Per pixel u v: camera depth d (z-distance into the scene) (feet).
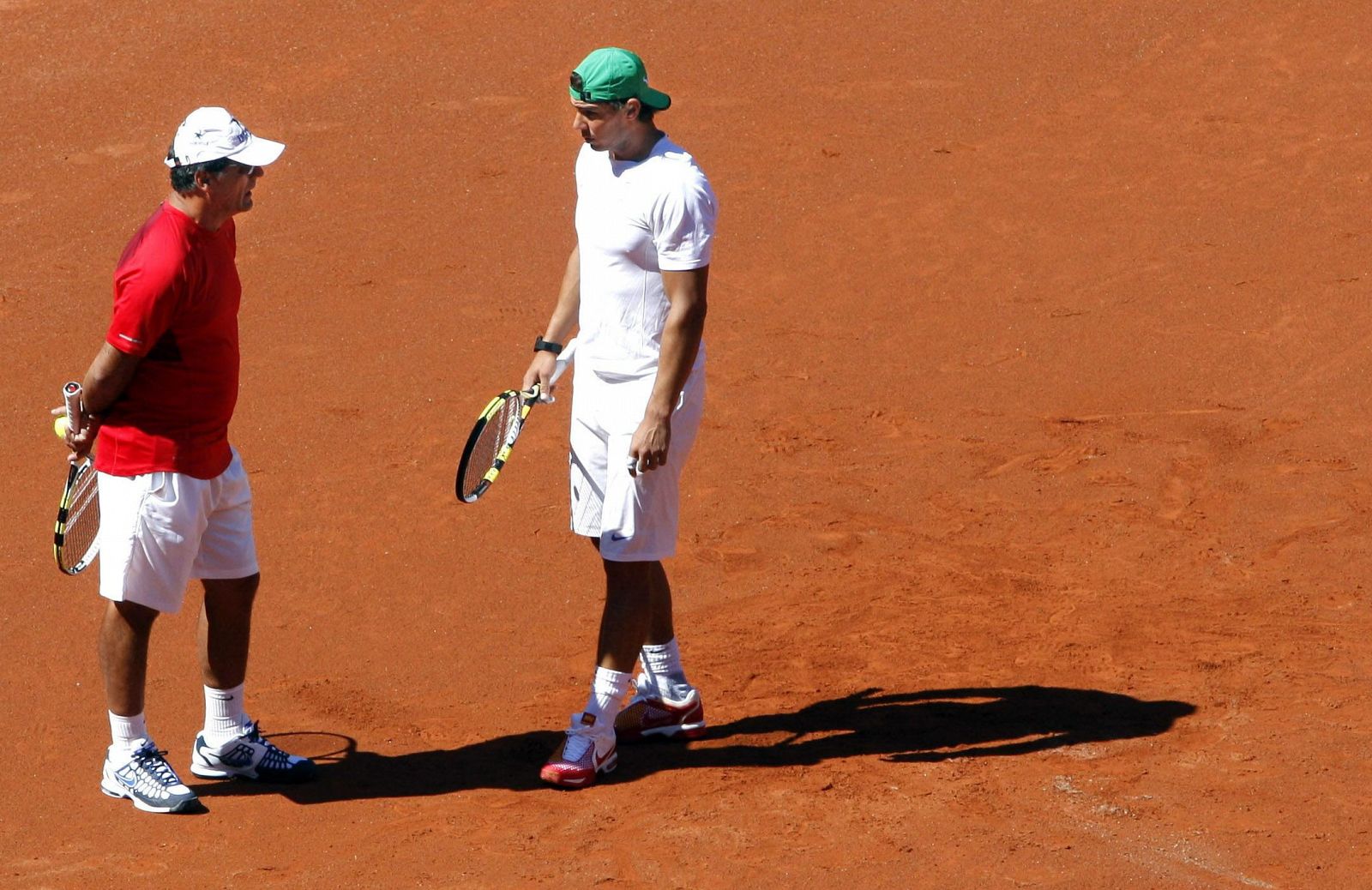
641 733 72.08
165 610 63.00
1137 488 103.19
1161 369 124.47
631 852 61.11
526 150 178.29
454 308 140.56
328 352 131.03
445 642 84.64
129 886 59.16
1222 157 172.04
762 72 197.57
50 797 66.59
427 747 72.13
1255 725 71.05
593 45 204.74
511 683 79.77
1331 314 132.67
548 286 145.79
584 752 67.15
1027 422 115.65
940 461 108.99
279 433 115.34
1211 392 119.96
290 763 67.92
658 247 62.64
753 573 92.94
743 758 70.03
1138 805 63.82
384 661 82.33
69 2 216.13
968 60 200.03
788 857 60.44
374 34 207.92
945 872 58.85
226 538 64.34
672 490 66.74
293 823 64.08
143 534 61.05
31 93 192.44
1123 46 202.80
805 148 176.65
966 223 157.17
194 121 58.18
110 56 201.67
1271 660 78.38
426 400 121.49
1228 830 61.46
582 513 68.90
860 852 60.54
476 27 210.18
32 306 141.38
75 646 82.94
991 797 64.85
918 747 70.38
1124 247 150.20
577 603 89.56
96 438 63.00
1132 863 59.06
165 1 216.54
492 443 69.15
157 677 79.46
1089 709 73.61
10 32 207.62
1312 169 167.53
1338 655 78.74
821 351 130.52
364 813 65.05
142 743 65.77
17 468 108.99
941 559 93.76
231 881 59.41
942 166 171.53
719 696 77.15
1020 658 80.12
